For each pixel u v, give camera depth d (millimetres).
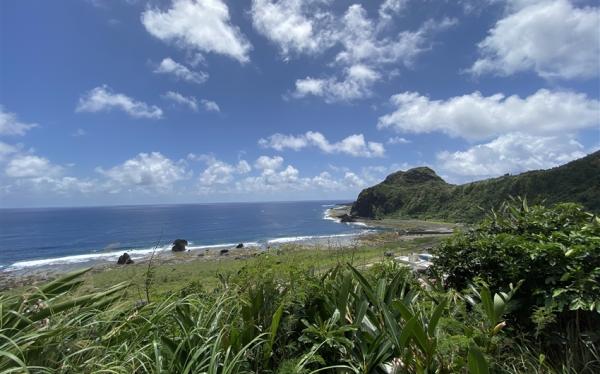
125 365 1982
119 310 2422
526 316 2920
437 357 2246
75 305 2309
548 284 2770
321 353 2436
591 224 3045
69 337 2053
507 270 2998
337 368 2367
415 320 2066
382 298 2672
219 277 3471
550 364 2559
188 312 2639
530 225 3506
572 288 2533
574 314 2764
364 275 3422
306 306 2752
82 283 2648
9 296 2193
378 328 2482
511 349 2691
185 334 2205
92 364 1889
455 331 2492
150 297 3023
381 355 2238
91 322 2207
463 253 3539
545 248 2734
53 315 2104
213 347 2029
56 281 2504
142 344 2283
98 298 2514
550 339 2693
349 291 2764
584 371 2434
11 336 1904
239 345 2256
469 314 2816
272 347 2514
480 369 1792
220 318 2551
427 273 3854
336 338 2279
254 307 2613
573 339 2592
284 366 2152
